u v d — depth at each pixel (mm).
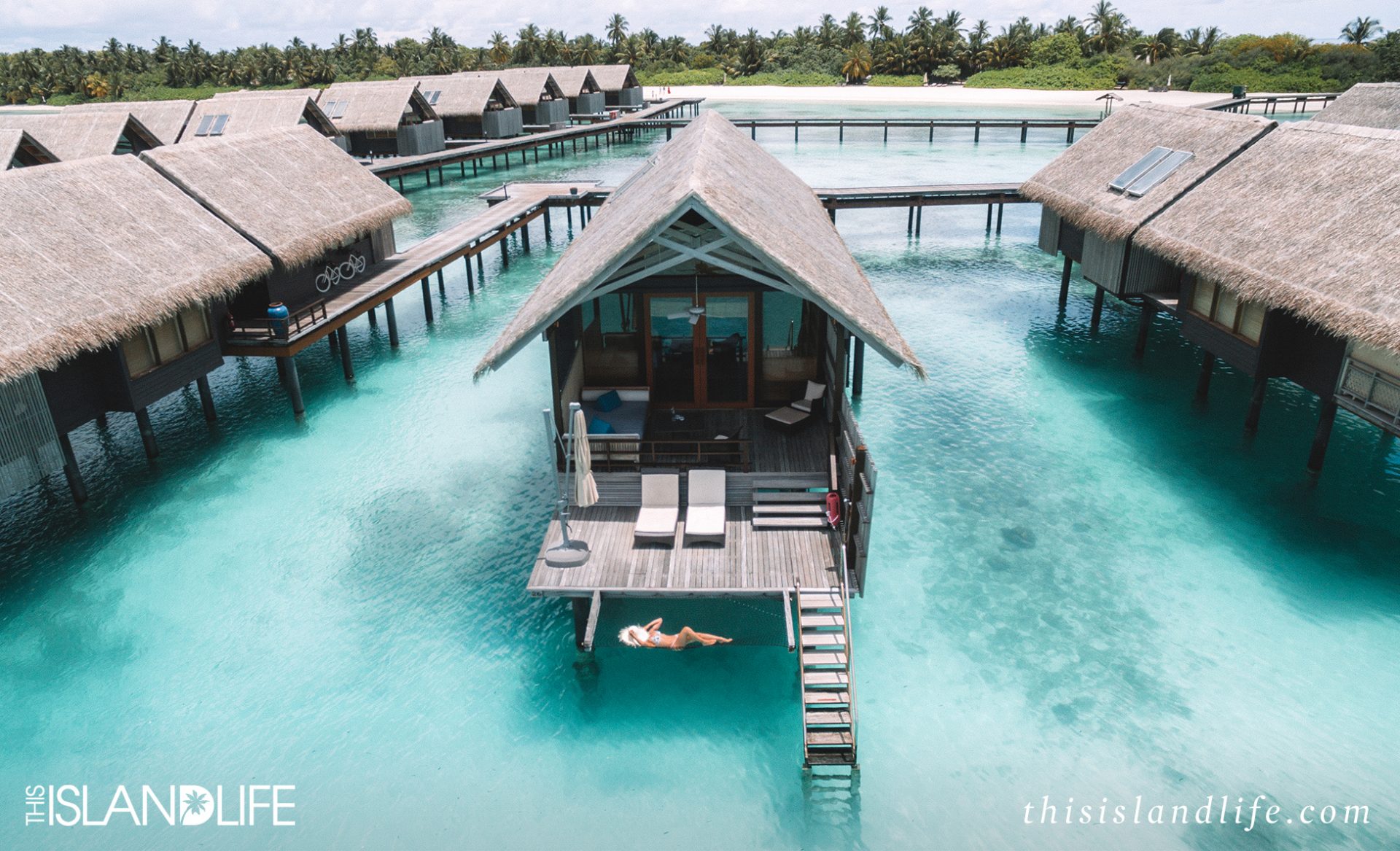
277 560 17125
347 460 21359
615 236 14680
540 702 13289
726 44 143375
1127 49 118875
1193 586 15852
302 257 24500
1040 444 21719
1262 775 11719
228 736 12750
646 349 18266
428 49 156375
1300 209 19516
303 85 136875
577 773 11977
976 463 20844
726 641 14461
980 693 13328
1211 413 23188
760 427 17922
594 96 87375
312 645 14680
